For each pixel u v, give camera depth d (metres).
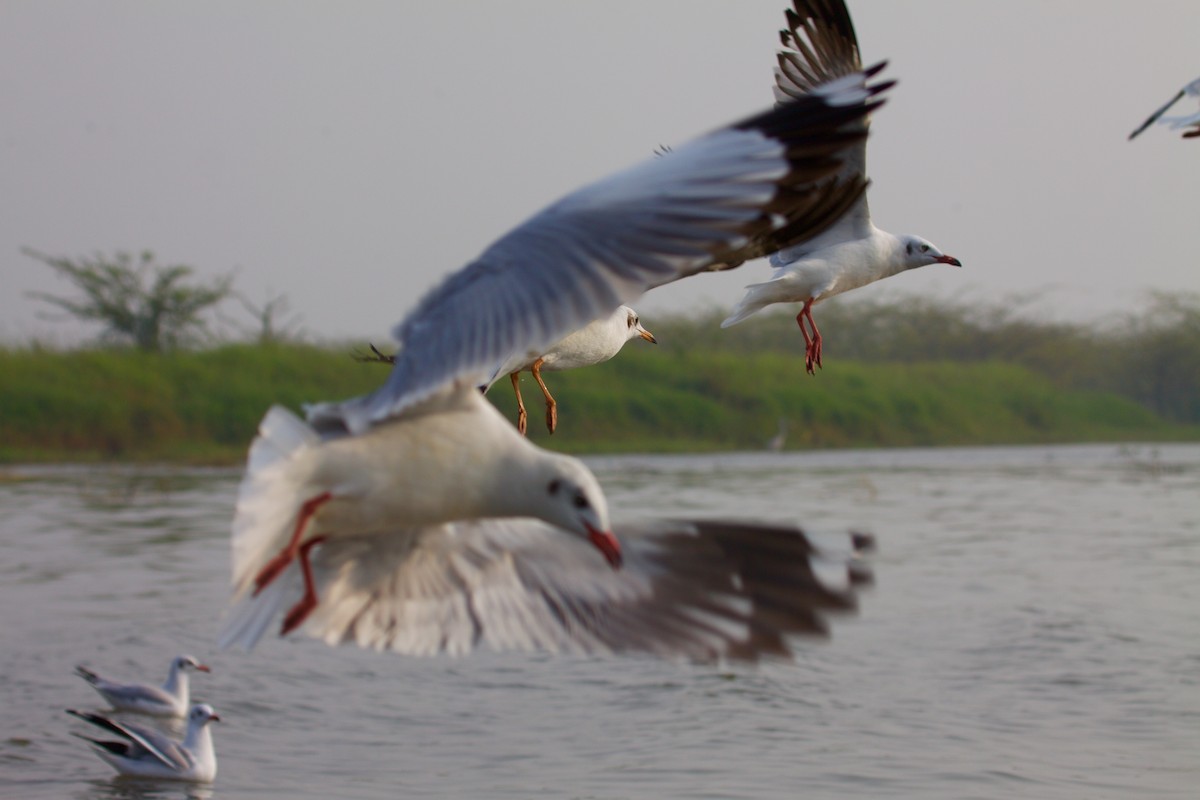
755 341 65.81
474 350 3.80
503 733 13.84
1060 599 20.12
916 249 11.15
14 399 42.53
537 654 16.95
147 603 19.52
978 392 61.41
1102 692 15.12
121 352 47.25
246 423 43.72
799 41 8.82
